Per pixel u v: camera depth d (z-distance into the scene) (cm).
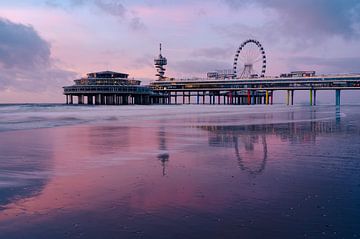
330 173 1337
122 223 802
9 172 1344
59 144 2200
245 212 875
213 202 957
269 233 746
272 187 1120
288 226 783
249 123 4291
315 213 868
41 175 1297
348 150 1966
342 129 3381
